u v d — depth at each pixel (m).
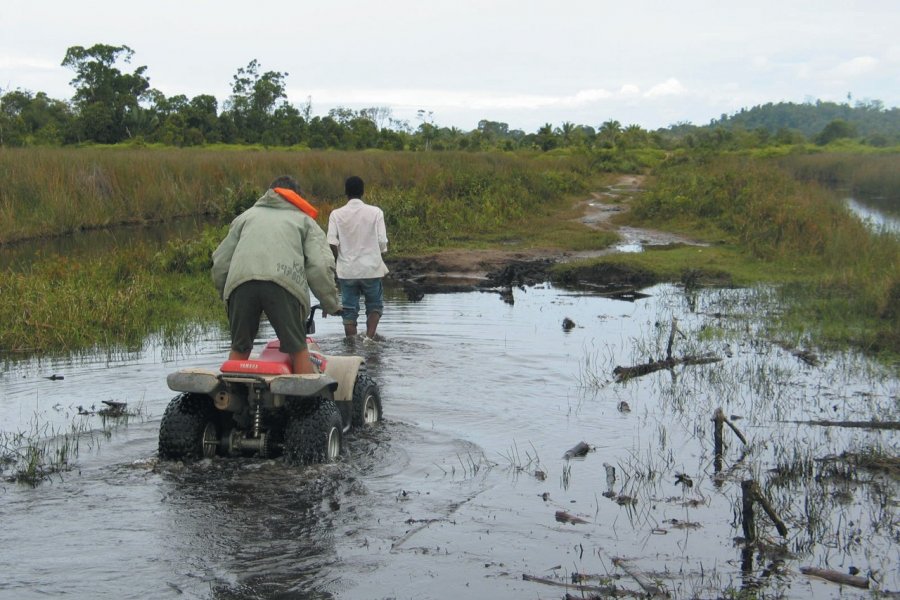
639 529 4.98
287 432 5.83
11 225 19.92
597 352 9.45
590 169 48.03
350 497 5.34
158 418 6.91
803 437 6.72
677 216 24.17
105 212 23.06
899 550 4.76
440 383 8.05
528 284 14.78
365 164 30.02
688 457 6.21
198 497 5.31
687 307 12.47
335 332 10.44
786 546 4.79
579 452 6.21
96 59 67.00
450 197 25.14
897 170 39.62
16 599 4.07
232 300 6.02
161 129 60.75
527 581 4.34
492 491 5.48
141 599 4.10
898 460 6.10
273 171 28.25
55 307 10.88
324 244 6.26
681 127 163.38
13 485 5.50
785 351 9.72
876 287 12.02
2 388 7.88
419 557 4.57
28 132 57.50
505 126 119.75
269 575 4.34
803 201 20.70
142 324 10.77
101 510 5.11
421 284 14.84
